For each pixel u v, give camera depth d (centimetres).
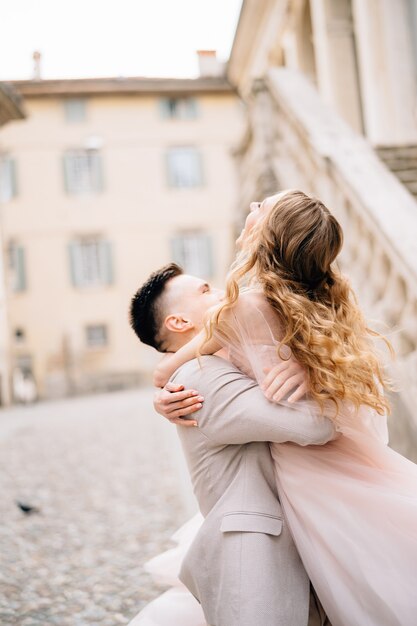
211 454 174
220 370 174
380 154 665
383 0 980
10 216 2386
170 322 190
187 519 463
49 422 1234
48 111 2414
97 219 2422
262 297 174
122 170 2444
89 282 2420
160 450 776
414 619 151
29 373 2356
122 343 2395
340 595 156
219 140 2483
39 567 386
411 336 391
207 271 2456
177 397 173
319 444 169
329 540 159
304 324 166
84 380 2364
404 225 410
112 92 2412
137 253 2434
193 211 2469
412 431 375
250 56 1805
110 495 566
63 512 518
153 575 209
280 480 170
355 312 179
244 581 156
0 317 1792
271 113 736
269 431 162
